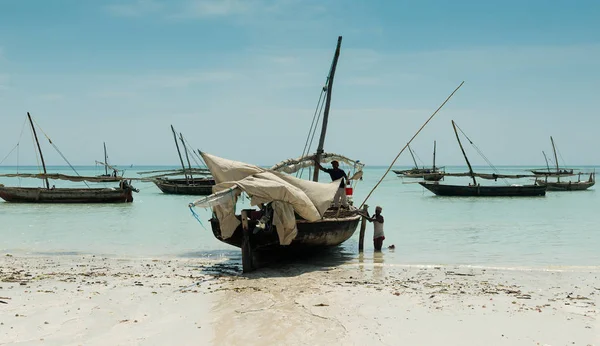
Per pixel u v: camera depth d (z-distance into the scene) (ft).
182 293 36.70
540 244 63.31
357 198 156.76
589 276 43.24
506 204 129.90
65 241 66.90
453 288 38.45
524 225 83.76
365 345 25.86
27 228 81.00
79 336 26.96
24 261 51.67
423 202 138.21
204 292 36.99
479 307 32.73
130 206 128.26
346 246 62.44
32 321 29.50
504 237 69.67
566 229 78.38
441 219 93.76
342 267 48.03
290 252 50.57
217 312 31.58
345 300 34.45
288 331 27.89
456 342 26.32
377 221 58.18
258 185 45.16
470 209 115.65
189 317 30.55
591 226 82.17
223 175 50.19
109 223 88.28
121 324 29.14
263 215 48.08
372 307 32.65
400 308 32.45
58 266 48.75
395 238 68.85
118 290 37.68
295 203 46.26
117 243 65.10
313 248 50.98
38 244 64.34
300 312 31.50
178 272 45.83
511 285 39.75
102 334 27.37
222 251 59.06
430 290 37.65
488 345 25.91
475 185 152.87
